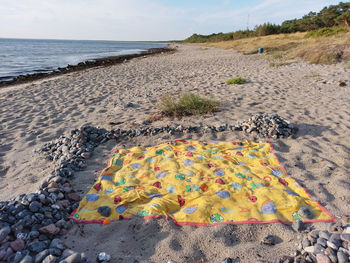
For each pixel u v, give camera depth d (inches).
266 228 106.6
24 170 165.3
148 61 890.1
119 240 103.7
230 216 112.8
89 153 174.2
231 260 92.3
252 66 550.3
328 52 506.9
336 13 1585.9
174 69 605.0
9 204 110.5
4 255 90.0
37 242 97.3
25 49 2128.4
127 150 179.2
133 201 125.4
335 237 88.7
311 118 224.2
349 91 302.8
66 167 156.6
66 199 127.3
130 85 427.8
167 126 216.8
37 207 110.3
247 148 175.6
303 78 383.6
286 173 145.7
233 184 133.3
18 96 373.1
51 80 543.2
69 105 314.5
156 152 173.5
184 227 108.9
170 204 120.3
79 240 104.0
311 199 122.4
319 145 177.2
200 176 142.5
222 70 523.2
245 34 1852.9
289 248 96.0
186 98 262.7
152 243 101.9
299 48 659.4
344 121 214.4
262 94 305.1
